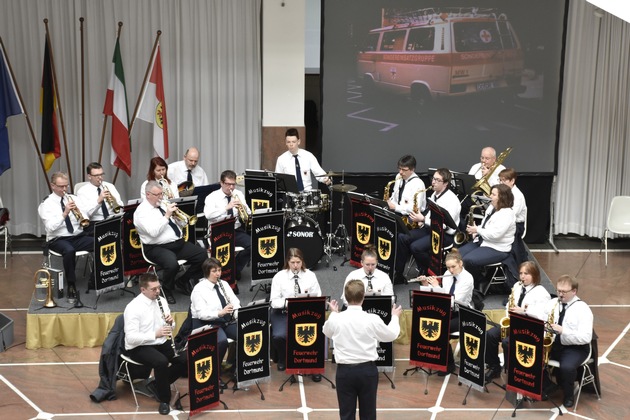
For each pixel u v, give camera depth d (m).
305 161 12.41
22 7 13.11
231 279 10.73
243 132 13.73
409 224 11.12
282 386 9.22
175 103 13.59
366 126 13.56
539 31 13.38
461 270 9.53
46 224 10.52
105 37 13.30
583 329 8.66
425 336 9.34
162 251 10.39
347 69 13.38
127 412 8.70
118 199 11.34
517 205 10.78
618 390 9.22
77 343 10.16
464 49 13.38
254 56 13.54
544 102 13.59
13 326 10.45
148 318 8.76
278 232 10.71
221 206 11.03
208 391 8.67
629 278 12.55
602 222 14.07
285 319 9.65
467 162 13.74
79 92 13.44
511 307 9.06
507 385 8.86
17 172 13.59
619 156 13.87
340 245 11.96
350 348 7.70
